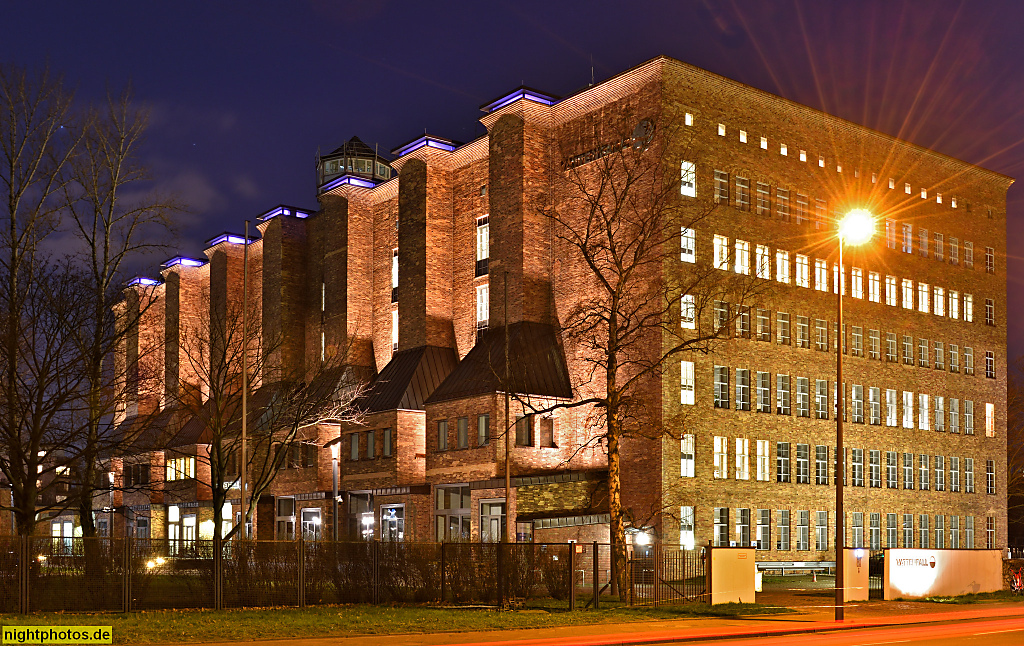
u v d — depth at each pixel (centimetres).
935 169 6775
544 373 5456
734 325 5384
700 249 5259
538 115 5784
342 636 2384
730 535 5200
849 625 2878
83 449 3788
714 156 5381
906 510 6234
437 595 3222
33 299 3619
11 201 3531
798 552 5519
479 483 5334
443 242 6400
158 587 2786
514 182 5747
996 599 4012
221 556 2889
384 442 5981
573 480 4900
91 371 3706
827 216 5975
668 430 4541
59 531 9512
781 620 2962
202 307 8006
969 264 6950
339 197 7125
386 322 6831
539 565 3259
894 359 6325
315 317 7369
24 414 3572
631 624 2800
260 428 6097
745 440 5359
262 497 6994
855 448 5991
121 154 3819
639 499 5038
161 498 8006
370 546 3164
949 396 6656
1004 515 6919
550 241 5759
